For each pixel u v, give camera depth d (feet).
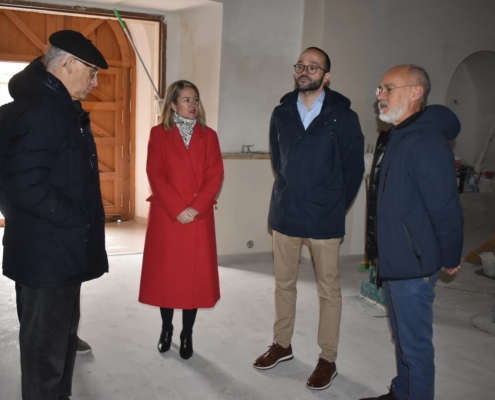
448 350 9.89
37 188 5.69
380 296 11.93
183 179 8.76
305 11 14.89
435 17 16.37
